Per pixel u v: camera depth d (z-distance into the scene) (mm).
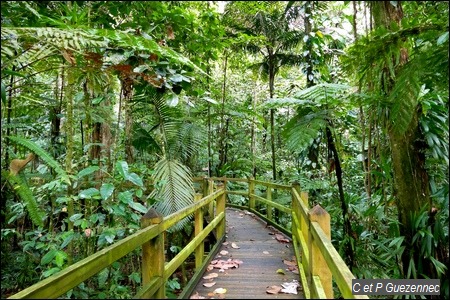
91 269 1891
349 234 3963
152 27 3459
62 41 2691
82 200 3900
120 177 3543
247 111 8945
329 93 3953
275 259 4035
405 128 2713
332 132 3990
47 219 3889
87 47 3215
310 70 5750
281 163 9688
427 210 3107
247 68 9320
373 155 4367
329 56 5836
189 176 4602
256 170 10594
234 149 10844
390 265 3680
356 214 4238
